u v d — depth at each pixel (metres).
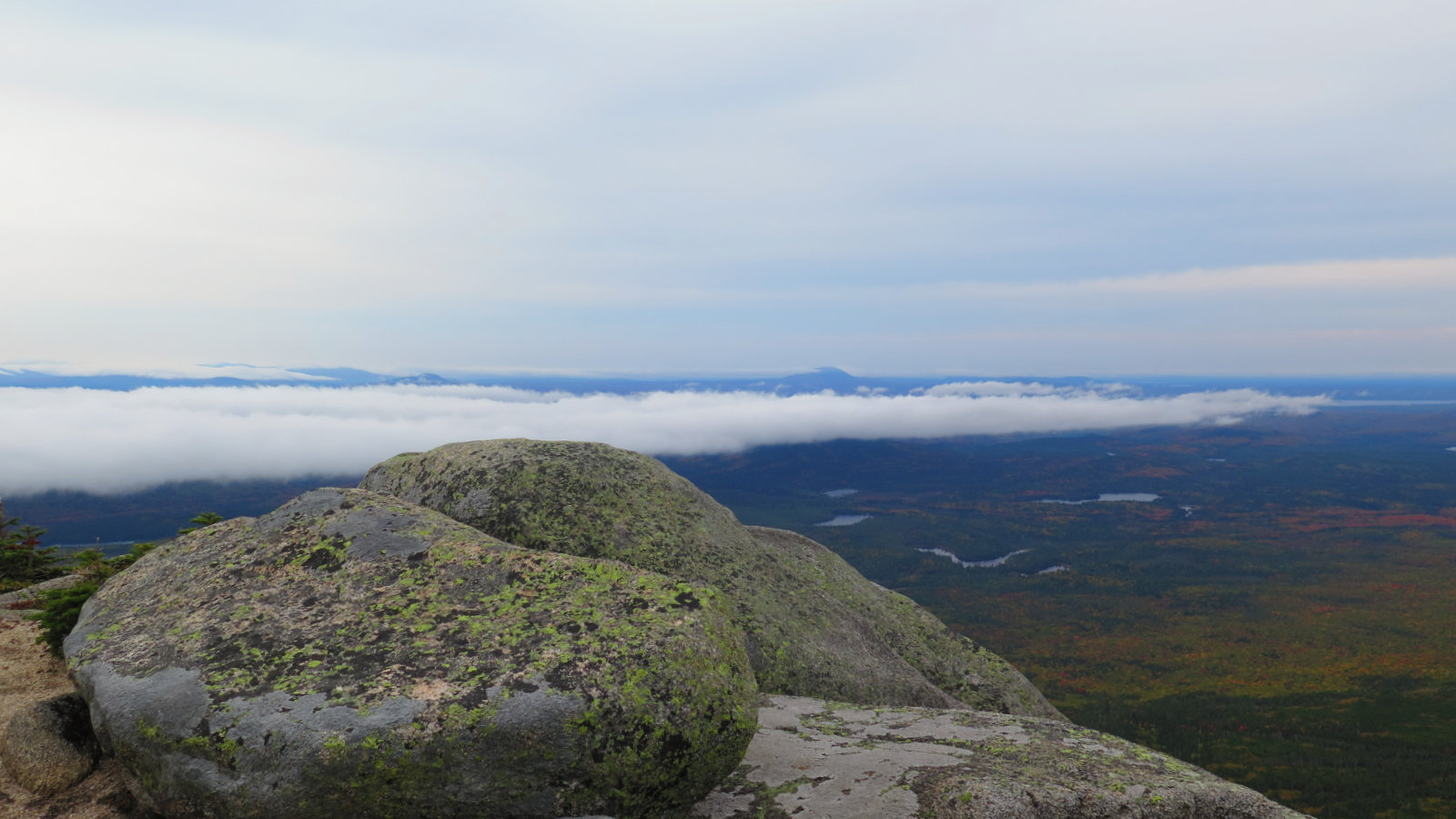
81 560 19.12
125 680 7.95
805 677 15.11
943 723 10.70
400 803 7.13
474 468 16.91
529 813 7.34
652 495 17.52
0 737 8.76
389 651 8.13
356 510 10.90
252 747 7.05
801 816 7.95
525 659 7.90
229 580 9.69
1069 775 8.56
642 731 7.52
